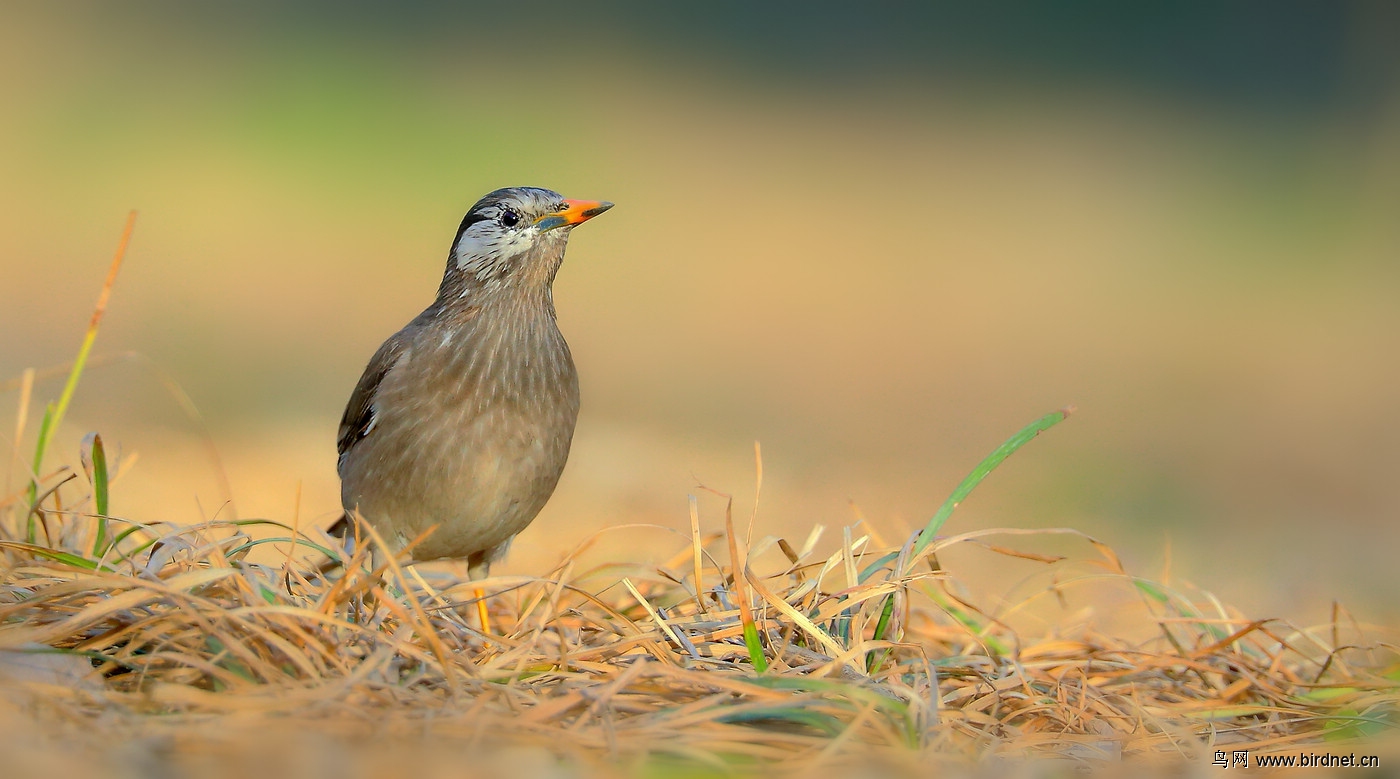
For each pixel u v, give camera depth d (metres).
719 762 4.77
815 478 13.25
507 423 7.57
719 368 18.16
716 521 11.25
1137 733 5.69
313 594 6.17
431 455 7.55
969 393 17.55
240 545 6.41
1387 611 9.63
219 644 5.18
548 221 7.69
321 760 4.46
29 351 14.98
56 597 5.29
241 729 4.61
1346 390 17.34
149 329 16.81
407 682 5.21
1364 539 12.13
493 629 7.28
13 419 11.48
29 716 4.59
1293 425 16.16
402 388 7.61
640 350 18.81
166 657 5.02
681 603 6.54
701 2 42.28
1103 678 6.36
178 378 14.55
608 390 16.42
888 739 5.05
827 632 6.08
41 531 6.88
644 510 11.55
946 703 5.70
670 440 14.36
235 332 17.27
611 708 5.17
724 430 15.03
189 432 12.41
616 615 6.01
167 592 5.11
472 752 4.64
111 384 13.87
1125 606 7.41
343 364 16.33
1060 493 13.42
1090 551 11.42
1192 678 6.52
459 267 7.73
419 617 5.45
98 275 19.41
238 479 11.15
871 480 13.38
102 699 4.79
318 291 20.45
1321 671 6.54
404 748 4.65
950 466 14.18
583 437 14.10
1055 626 7.31
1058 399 17.41
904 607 6.33
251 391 14.43
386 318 19.38
